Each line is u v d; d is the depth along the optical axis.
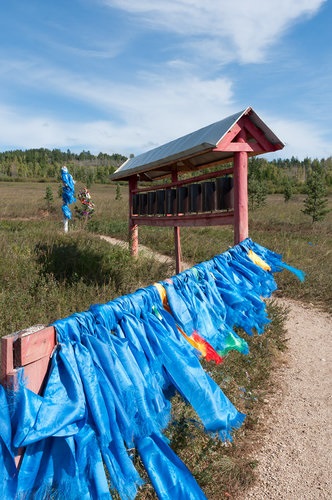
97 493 1.68
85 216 18.47
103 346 1.97
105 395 1.86
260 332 3.53
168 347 2.31
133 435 1.94
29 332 1.73
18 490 1.58
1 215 22.92
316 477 3.32
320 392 4.73
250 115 5.01
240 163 5.17
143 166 7.52
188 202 6.79
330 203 38.53
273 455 3.56
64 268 7.71
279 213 27.16
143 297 2.47
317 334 6.66
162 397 2.18
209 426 2.19
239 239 5.23
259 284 3.81
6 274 6.86
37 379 1.76
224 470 3.19
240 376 4.61
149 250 12.75
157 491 1.86
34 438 1.55
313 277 9.26
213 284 3.25
